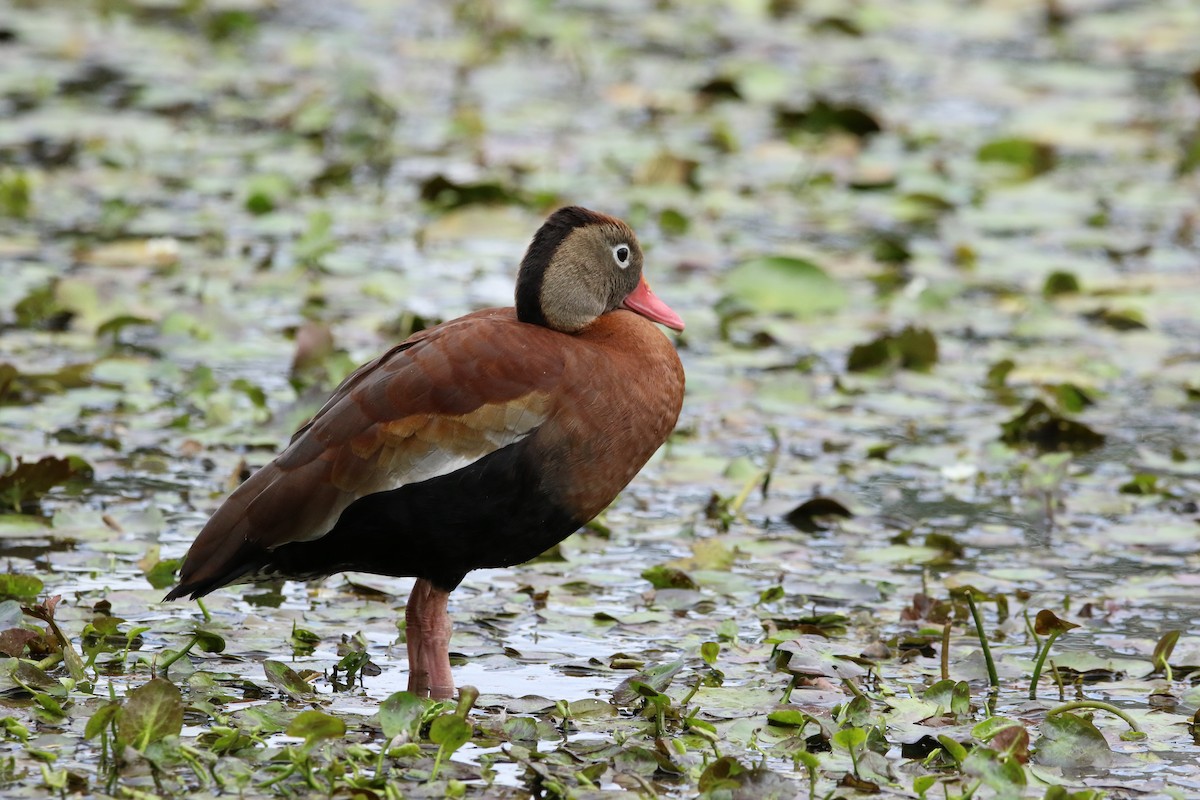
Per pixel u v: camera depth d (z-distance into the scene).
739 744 7.96
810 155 19.56
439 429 8.31
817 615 9.66
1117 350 14.63
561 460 8.47
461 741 7.52
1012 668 8.97
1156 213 18.23
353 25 24.84
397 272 15.81
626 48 23.98
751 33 25.02
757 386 13.51
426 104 21.22
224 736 7.69
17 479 10.70
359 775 7.37
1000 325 15.12
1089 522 11.28
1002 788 7.39
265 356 13.73
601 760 7.71
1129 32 24.98
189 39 23.89
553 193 17.56
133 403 12.66
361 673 8.81
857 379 13.88
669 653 9.12
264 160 19.12
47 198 17.58
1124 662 9.04
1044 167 19.41
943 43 24.83
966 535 11.03
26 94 21.03
